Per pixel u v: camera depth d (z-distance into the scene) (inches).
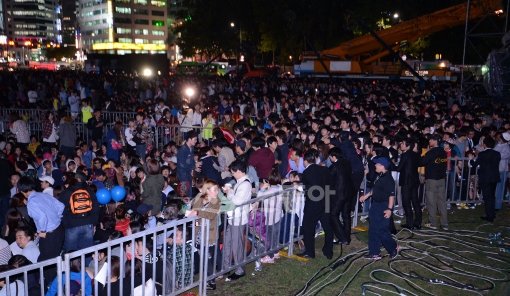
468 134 431.2
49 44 6978.4
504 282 269.6
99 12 6018.7
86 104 676.7
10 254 248.8
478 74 988.6
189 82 1267.2
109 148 507.5
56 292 206.7
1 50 6584.6
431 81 1145.4
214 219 247.9
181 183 382.0
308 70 1322.6
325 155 351.6
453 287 262.7
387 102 750.5
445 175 358.0
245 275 277.4
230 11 1931.6
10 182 364.8
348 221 312.7
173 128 613.0
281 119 534.9
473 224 370.0
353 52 1266.0
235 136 467.8
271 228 289.4
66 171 398.9
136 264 226.8
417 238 336.2
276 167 349.1
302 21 1760.6
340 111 552.7
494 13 877.8
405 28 1067.3
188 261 250.5
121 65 1855.3
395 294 253.8
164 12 6269.7
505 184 421.1
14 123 558.9
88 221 275.1
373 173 364.2
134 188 362.9
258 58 2447.1
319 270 283.9
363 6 1658.5
